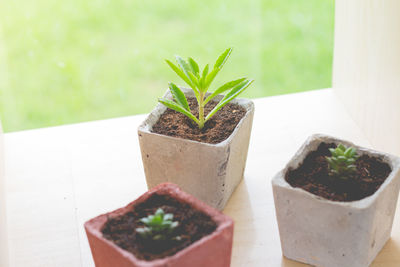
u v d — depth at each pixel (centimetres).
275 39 127
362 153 65
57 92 126
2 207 70
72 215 72
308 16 128
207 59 124
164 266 54
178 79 125
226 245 58
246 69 127
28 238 70
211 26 125
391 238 68
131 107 128
